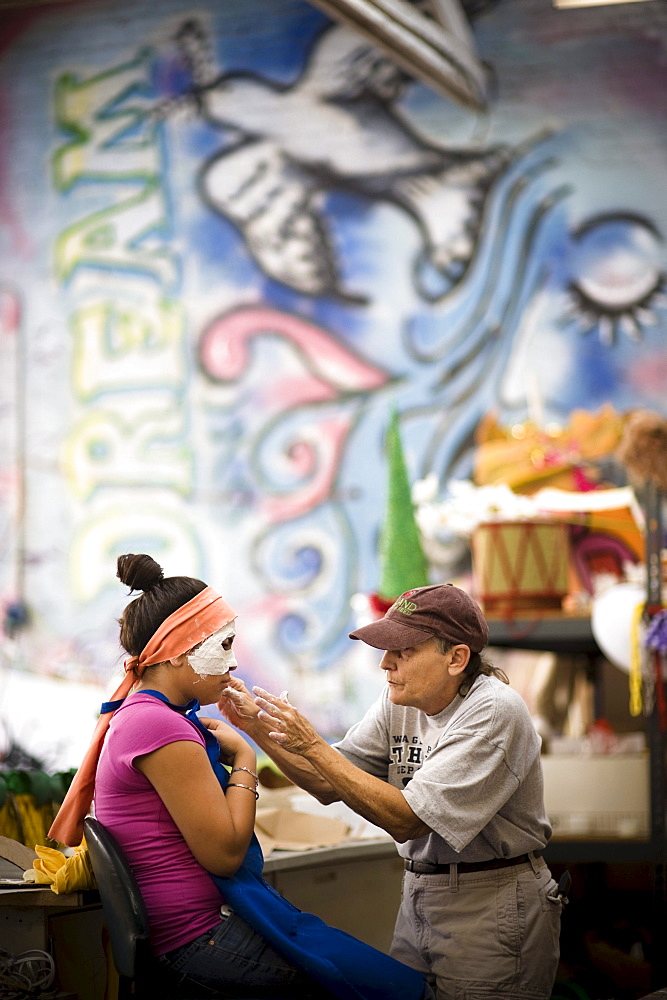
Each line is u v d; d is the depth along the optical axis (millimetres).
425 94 8148
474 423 7848
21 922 2834
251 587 8125
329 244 8227
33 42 8859
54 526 8484
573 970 4211
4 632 8422
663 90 7816
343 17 6281
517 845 2801
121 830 2645
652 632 3887
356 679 7863
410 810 2658
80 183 8695
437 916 2816
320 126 8312
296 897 3352
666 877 3824
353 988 2602
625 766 3936
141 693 2727
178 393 8391
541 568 4145
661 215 7734
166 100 8602
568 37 7965
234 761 2803
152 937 2625
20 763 8242
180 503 8305
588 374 7711
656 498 4082
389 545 4598
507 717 2756
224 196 8438
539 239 7875
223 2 8562
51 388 8602
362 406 8062
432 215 8078
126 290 8555
